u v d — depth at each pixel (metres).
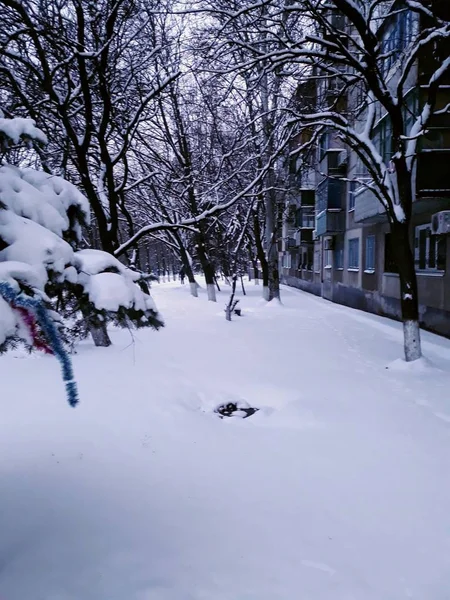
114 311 2.41
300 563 2.77
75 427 4.66
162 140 16.62
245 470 4.00
